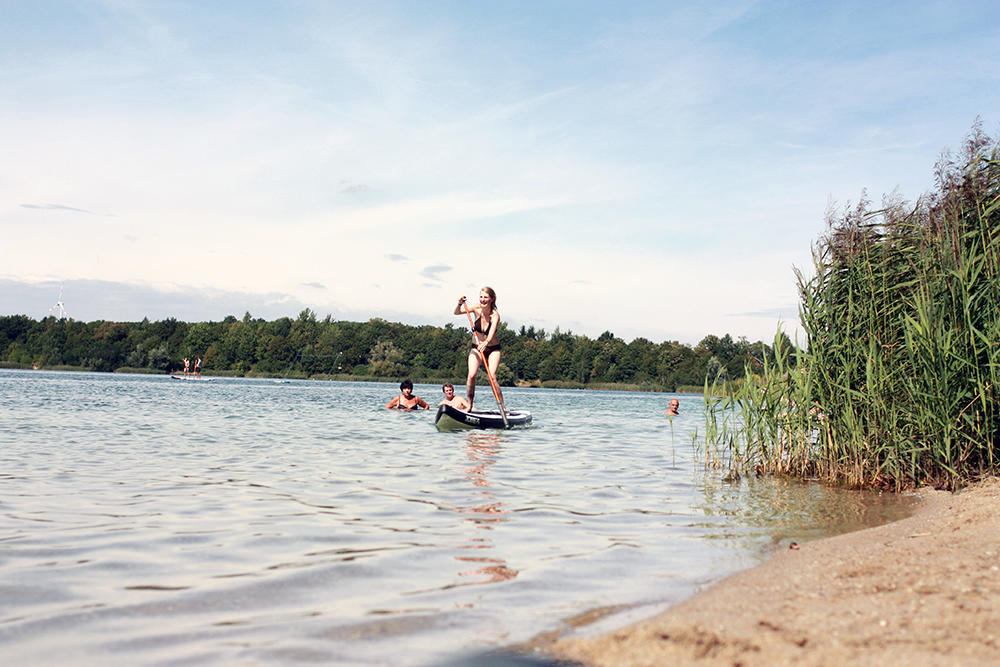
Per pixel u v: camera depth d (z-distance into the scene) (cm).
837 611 278
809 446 765
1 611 285
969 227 707
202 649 249
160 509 497
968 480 631
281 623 277
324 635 263
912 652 230
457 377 10612
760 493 634
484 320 1271
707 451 795
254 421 1354
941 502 573
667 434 1285
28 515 467
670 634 252
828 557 382
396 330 12331
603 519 494
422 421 1420
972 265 657
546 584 332
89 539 407
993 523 446
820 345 751
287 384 5766
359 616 285
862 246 746
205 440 980
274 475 666
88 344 10725
